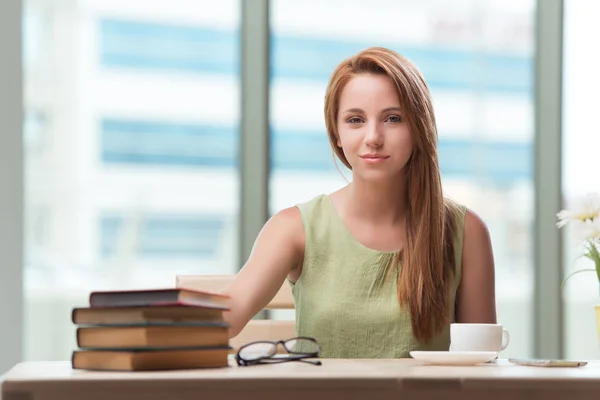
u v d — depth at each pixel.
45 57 3.74
